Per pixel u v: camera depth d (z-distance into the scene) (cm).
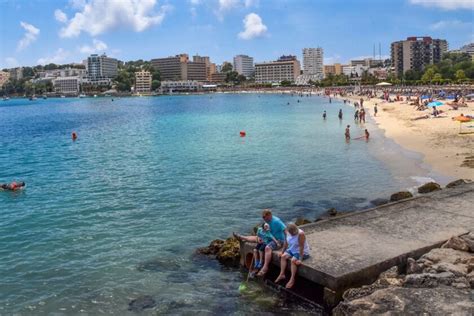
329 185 2692
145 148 4709
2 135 6875
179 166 3472
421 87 15525
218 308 1229
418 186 2545
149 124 8250
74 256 1641
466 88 12912
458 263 1166
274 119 8231
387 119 6938
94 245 1750
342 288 1130
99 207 2300
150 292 1341
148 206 2295
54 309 1261
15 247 1747
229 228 1927
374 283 1131
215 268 1492
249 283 1353
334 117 8194
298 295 1241
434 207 1692
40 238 1845
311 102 14512
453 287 1041
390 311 952
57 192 2675
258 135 5616
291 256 1238
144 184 2831
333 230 1456
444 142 4094
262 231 1341
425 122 5881
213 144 4834
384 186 2616
